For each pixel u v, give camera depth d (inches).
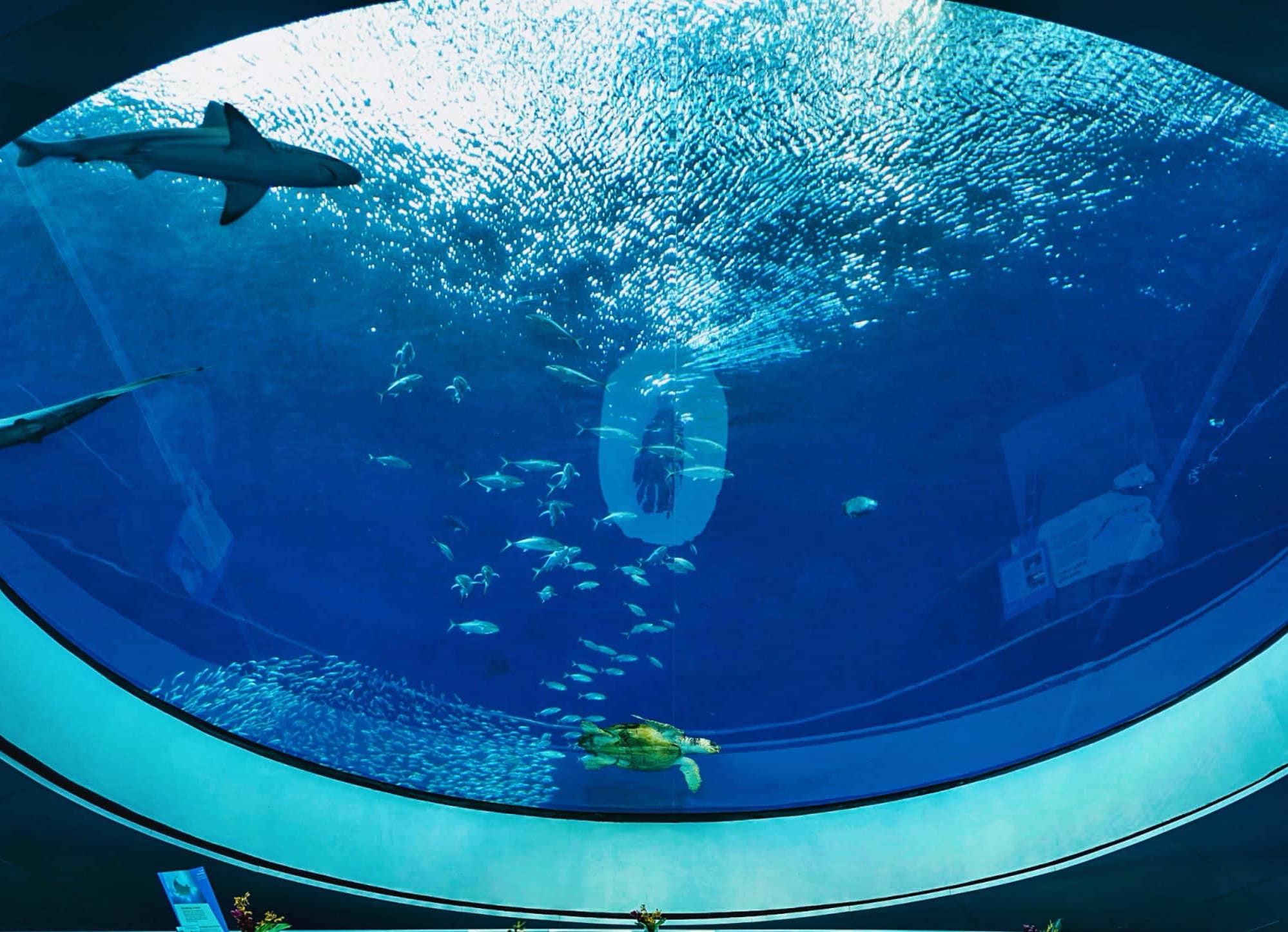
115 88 352.5
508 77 460.8
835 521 753.0
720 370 720.3
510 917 312.5
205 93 388.8
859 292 665.0
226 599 678.5
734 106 498.0
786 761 524.1
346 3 146.5
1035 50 414.9
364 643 730.8
